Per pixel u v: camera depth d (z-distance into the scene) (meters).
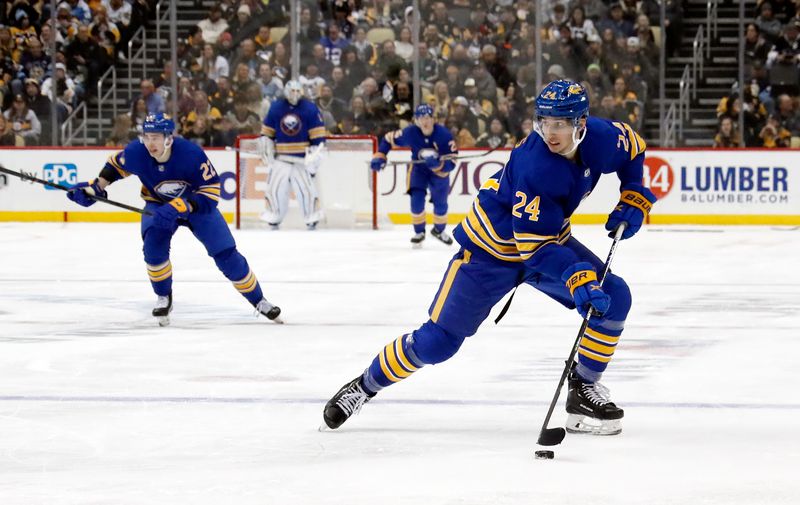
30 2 35.69
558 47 35.47
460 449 8.40
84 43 35.91
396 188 33.75
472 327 8.77
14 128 35.38
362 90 35.59
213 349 13.29
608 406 8.75
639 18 35.50
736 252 25.42
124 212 33.97
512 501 6.97
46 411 9.84
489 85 35.41
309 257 24.62
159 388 10.91
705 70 35.78
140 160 14.55
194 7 36.12
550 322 15.30
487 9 35.31
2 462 8.05
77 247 26.36
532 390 10.75
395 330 14.74
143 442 8.66
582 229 31.94
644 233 30.59
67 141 35.81
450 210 34.22
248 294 15.20
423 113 26.72
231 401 10.29
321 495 7.12
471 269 8.60
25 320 15.65
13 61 35.56
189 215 14.71
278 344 13.65
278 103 31.64
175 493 7.19
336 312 16.39
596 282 8.02
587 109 7.89
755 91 35.44
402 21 35.50
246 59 35.56
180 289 19.09
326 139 32.78
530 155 8.08
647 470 7.73
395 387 10.88
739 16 35.38
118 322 15.48
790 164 33.16
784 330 14.62
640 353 12.88
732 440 8.63
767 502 6.95
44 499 7.06
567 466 7.85
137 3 36.28
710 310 16.50
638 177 8.98
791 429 9.02
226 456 8.22
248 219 33.25
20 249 25.88
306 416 9.65
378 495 7.12
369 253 25.58
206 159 14.70
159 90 35.81
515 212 8.09
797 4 35.31
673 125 35.50
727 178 33.28
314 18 35.44
